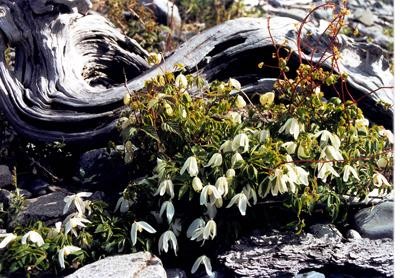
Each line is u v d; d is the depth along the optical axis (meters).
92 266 1.79
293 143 1.93
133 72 2.50
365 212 2.01
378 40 3.44
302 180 1.87
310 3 3.22
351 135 1.99
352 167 1.94
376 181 1.97
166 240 1.85
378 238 1.96
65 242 1.85
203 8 3.41
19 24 2.29
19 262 1.82
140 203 1.94
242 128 1.97
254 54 2.35
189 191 1.89
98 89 2.29
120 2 3.04
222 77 2.36
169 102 1.97
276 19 2.42
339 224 2.00
